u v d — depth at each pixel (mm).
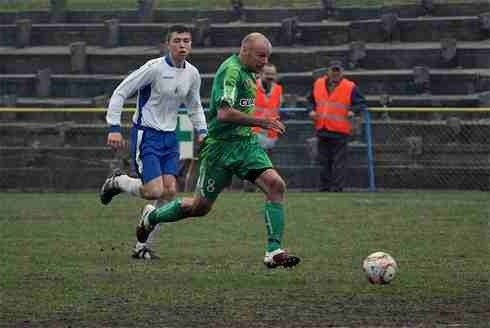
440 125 49031
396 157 49062
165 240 27828
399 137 49188
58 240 27875
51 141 53375
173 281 20953
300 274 21922
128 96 23781
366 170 48375
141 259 24219
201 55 60281
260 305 18297
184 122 44438
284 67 59250
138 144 24047
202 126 24391
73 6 70625
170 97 23875
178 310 17875
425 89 55719
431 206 36438
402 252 25453
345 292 19656
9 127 53719
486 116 49719
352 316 17297
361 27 61031
